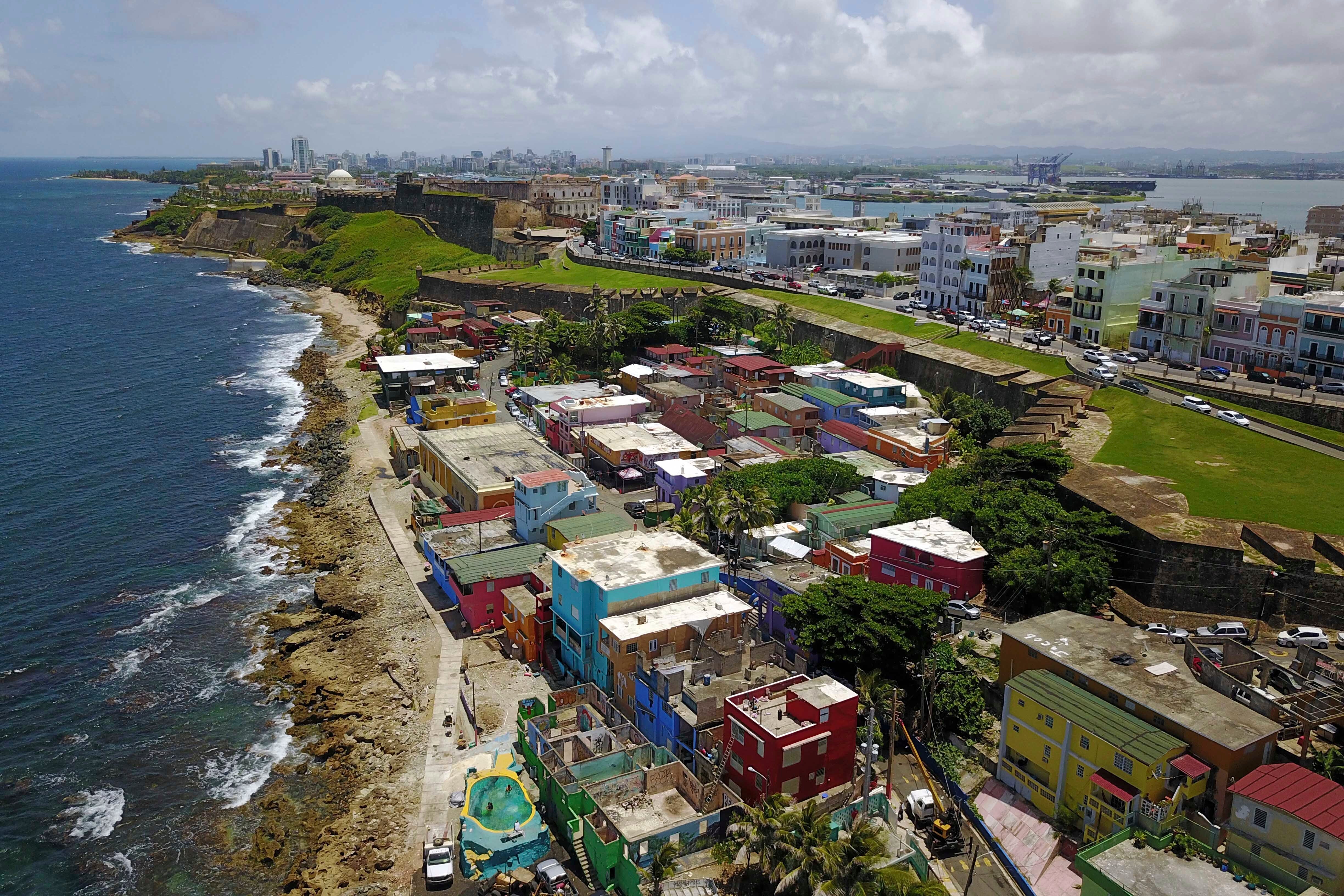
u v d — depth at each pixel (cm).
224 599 10750
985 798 6925
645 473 12875
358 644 9625
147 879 6850
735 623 8194
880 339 17275
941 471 11275
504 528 11062
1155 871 5619
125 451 15425
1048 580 8800
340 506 13138
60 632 10050
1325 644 8088
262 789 7731
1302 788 5666
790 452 12925
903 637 7650
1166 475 10794
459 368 17225
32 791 7725
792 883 5350
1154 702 6494
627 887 5978
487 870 6512
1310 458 11019
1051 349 15675
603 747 7262
